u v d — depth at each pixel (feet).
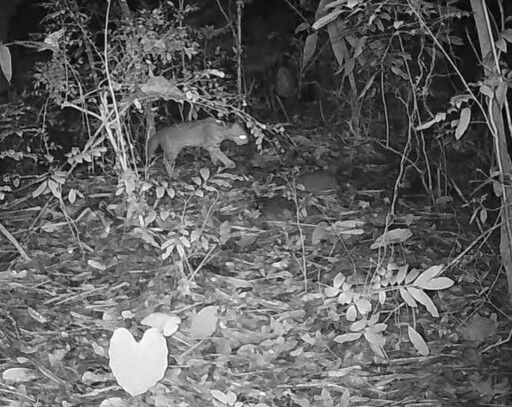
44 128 14.40
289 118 18.47
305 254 11.49
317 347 9.12
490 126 8.80
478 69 13.19
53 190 10.95
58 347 9.25
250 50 19.27
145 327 9.45
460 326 9.56
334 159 15.33
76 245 11.82
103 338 9.41
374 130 16.02
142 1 15.17
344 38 11.69
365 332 8.71
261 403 8.11
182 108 14.66
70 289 10.61
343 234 11.95
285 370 8.73
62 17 12.97
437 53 12.60
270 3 19.19
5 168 14.89
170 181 12.87
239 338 9.28
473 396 8.34
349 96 16.33
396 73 12.25
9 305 10.18
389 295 10.14
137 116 14.47
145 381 7.95
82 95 11.64
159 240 11.41
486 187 13.43
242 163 14.98
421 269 10.93
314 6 16.94
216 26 18.02
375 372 8.78
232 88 17.75
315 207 13.20
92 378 8.56
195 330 9.04
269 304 10.07
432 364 8.93
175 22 14.02
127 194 11.48
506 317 9.68
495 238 11.84
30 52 16.90
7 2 16.78
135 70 11.27
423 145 13.16
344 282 9.41
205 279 10.55
